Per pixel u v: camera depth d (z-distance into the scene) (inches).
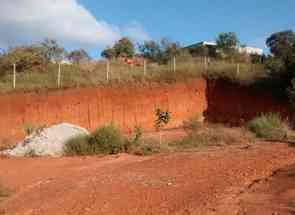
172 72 1150.3
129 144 631.8
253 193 276.2
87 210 294.7
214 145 597.9
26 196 379.2
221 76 1141.7
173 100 1072.2
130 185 356.5
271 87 1094.4
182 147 601.3
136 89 1061.8
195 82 1117.1
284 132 652.1
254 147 504.4
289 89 925.8
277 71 1103.0
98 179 402.3
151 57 1670.8
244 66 1235.2
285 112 1035.3
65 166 525.0
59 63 1136.8
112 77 1115.3
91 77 1115.9
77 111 999.0
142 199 306.3
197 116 1029.2
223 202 263.4
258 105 1084.5
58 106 991.0
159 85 1087.6
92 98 1021.2
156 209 276.4
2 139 900.0
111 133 643.5
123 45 1782.7
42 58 1214.9
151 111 1044.5
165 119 732.0
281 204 243.3
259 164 377.4
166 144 628.4
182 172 386.6
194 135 671.1
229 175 345.7
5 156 633.0
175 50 1635.1
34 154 635.5
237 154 453.4
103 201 313.6
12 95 985.5
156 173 396.8
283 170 340.5
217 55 1729.8
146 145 621.0
